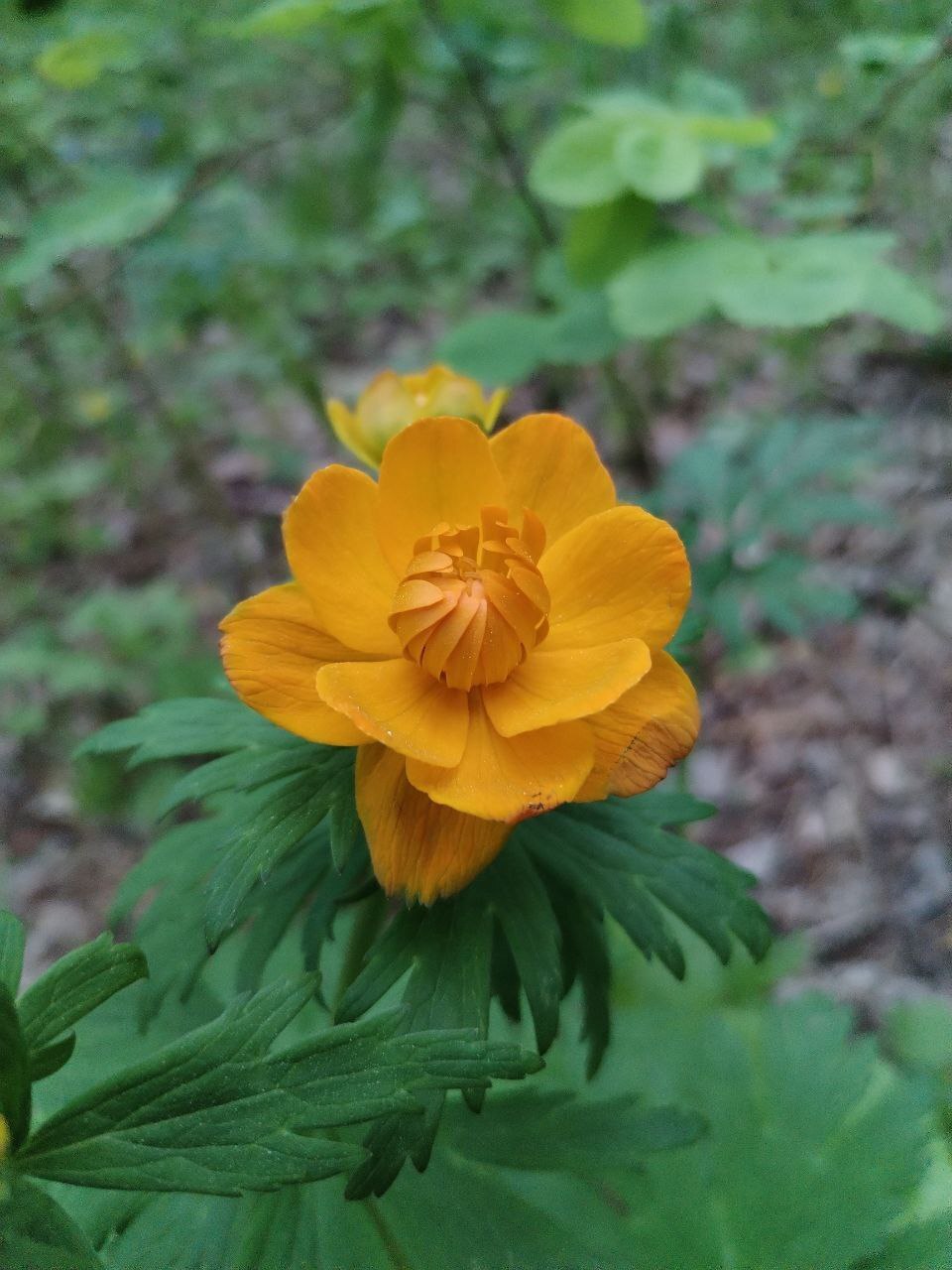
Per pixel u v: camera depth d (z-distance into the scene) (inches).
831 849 10.2
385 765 3.9
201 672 11.3
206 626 12.6
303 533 4.0
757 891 10.0
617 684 3.7
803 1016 6.3
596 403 14.2
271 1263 4.6
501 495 4.3
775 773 10.8
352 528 4.2
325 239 13.2
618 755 4.0
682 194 7.7
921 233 12.4
